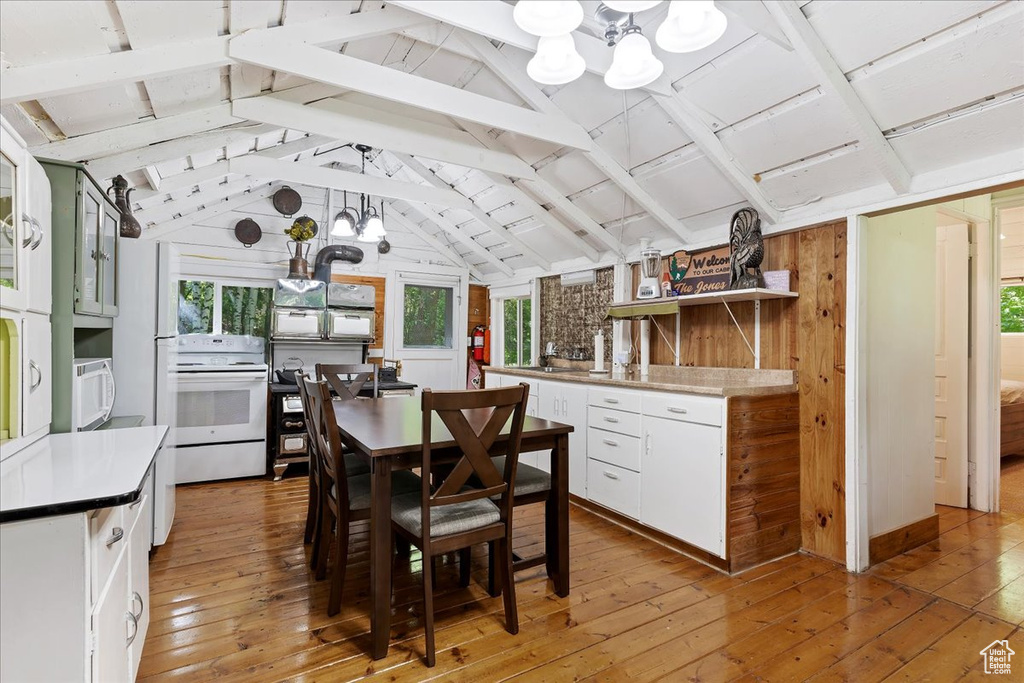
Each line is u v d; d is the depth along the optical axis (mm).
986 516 3418
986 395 3494
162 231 4590
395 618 2094
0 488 1198
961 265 3557
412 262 5887
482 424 2373
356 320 5051
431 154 3270
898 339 2867
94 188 2141
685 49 1670
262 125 2932
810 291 2822
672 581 2449
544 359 4977
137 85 2094
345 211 4605
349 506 2133
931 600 2275
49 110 2006
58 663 1102
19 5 1443
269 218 5039
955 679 1738
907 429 2916
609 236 4078
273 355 4945
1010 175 2080
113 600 1329
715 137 2688
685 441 2742
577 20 1525
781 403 2779
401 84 2484
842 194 2648
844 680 1729
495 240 5375
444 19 1994
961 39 1829
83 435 1840
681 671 1770
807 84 2234
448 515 1944
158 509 2688
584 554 2762
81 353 2617
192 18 1854
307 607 2162
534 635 1979
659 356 3830
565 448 2285
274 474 4199
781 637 1978
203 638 1924
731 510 2547
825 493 2727
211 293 4828
